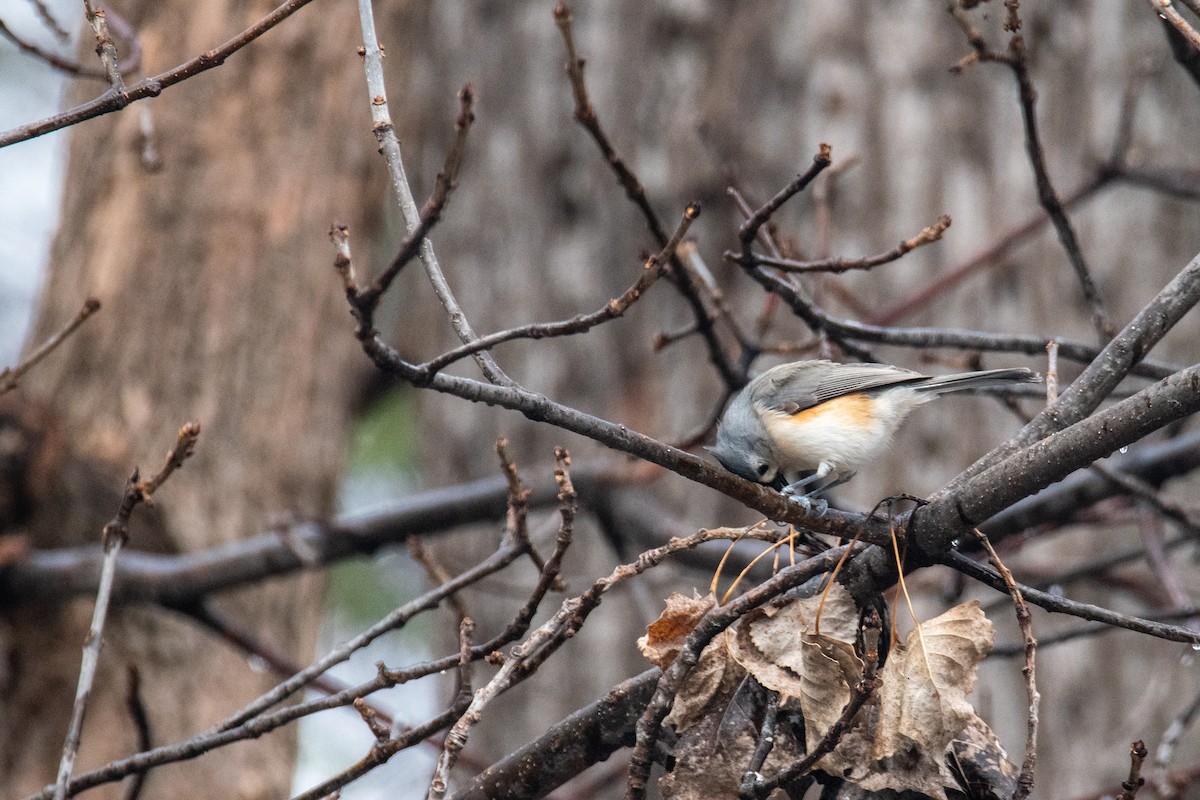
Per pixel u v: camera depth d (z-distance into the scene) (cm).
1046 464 470
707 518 1236
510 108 1439
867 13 1301
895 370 778
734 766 493
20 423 1066
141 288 1219
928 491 1221
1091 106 1316
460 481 1409
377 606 1495
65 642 1050
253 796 1116
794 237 1246
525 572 1323
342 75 1344
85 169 1260
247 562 966
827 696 478
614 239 1355
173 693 1088
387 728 536
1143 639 1257
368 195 1369
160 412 1191
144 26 1283
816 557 497
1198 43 501
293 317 1284
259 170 1286
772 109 1299
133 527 1116
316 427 1298
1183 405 447
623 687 538
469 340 493
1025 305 1269
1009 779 491
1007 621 1246
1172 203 1305
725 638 511
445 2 1527
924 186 1270
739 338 784
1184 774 780
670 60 1347
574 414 469
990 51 671
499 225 1422
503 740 1304
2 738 1012
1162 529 970
